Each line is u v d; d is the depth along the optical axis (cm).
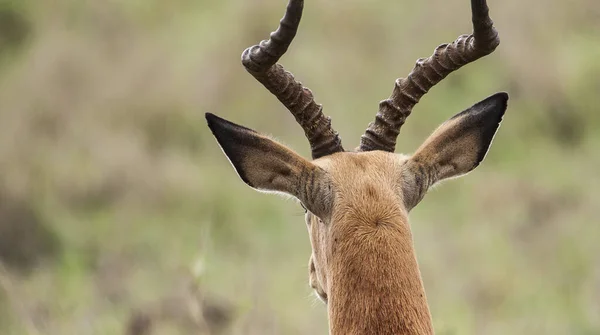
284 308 1642
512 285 1778
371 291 859
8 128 2403
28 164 2227
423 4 2709
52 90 2531
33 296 1689
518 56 2484
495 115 934
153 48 2681
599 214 1992
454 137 934
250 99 2492
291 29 895
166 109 2475
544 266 1850
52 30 2812
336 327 866
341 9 2688
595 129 2377
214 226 2073
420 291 868
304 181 911
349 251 872
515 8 2595
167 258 1897
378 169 916
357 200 891
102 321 1574
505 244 1911
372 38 2647
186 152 2392
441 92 2461
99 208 2181
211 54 2581
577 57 2498
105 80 2562
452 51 950
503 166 2258
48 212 2064
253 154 913
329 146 970
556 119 2408
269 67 924
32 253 1969
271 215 2105
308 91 960
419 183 925
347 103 2455
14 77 2634
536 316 1709
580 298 1741
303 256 1909
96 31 2820
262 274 1758
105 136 2361
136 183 2203
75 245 1995
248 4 2694
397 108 970
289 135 2367
